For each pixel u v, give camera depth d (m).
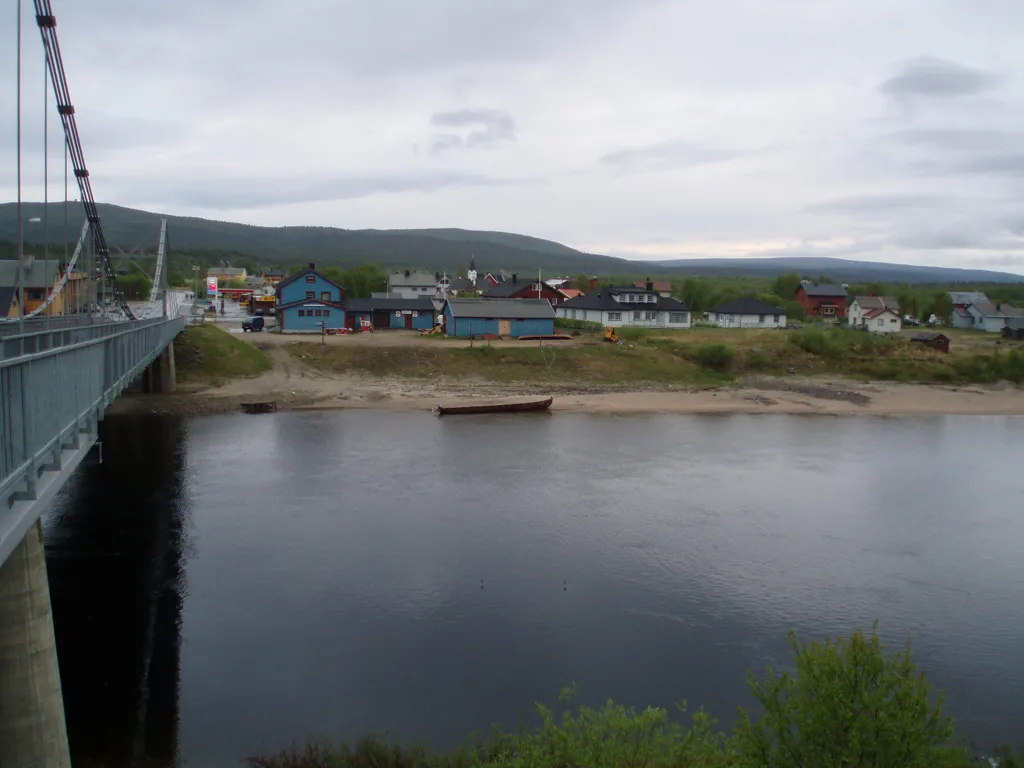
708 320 97.75
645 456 38.41
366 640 19.08
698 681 17.55
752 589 22.52
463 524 27.42
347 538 25.81
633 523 27.91
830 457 39.19
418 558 24.19
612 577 23.08
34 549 12.92
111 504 28.86
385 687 17.05
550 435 42.84
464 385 57.78
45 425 10.97
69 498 29.42
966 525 28.77
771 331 81.50
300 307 74.25
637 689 17.17
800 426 47.34
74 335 19.83
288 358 60.72
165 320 38.56
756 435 44.31
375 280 122.50
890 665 9.94
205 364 56.00
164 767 14.46
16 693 12.50
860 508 30.55
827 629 20.23
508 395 54.84
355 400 51.47
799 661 10.32
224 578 22.47
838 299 116.94
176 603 20.88
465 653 18.55
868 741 9.24
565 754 12.55
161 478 32.47
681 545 25.84
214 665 17.86
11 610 12.48
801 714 9.82
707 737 13.38
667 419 48.50
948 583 23.36
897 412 53.06
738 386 61.38
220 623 19.83
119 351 19.38
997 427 48.50
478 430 43.81
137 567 23.12
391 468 34.91
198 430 42.09
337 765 13.91
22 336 13.73
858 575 23.77
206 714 16.03
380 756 14.12
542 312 74.19
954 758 9.39
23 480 10.12
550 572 23.33
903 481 34.78
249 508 28.72
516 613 20.62
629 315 87.00
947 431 46.84
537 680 17.44
